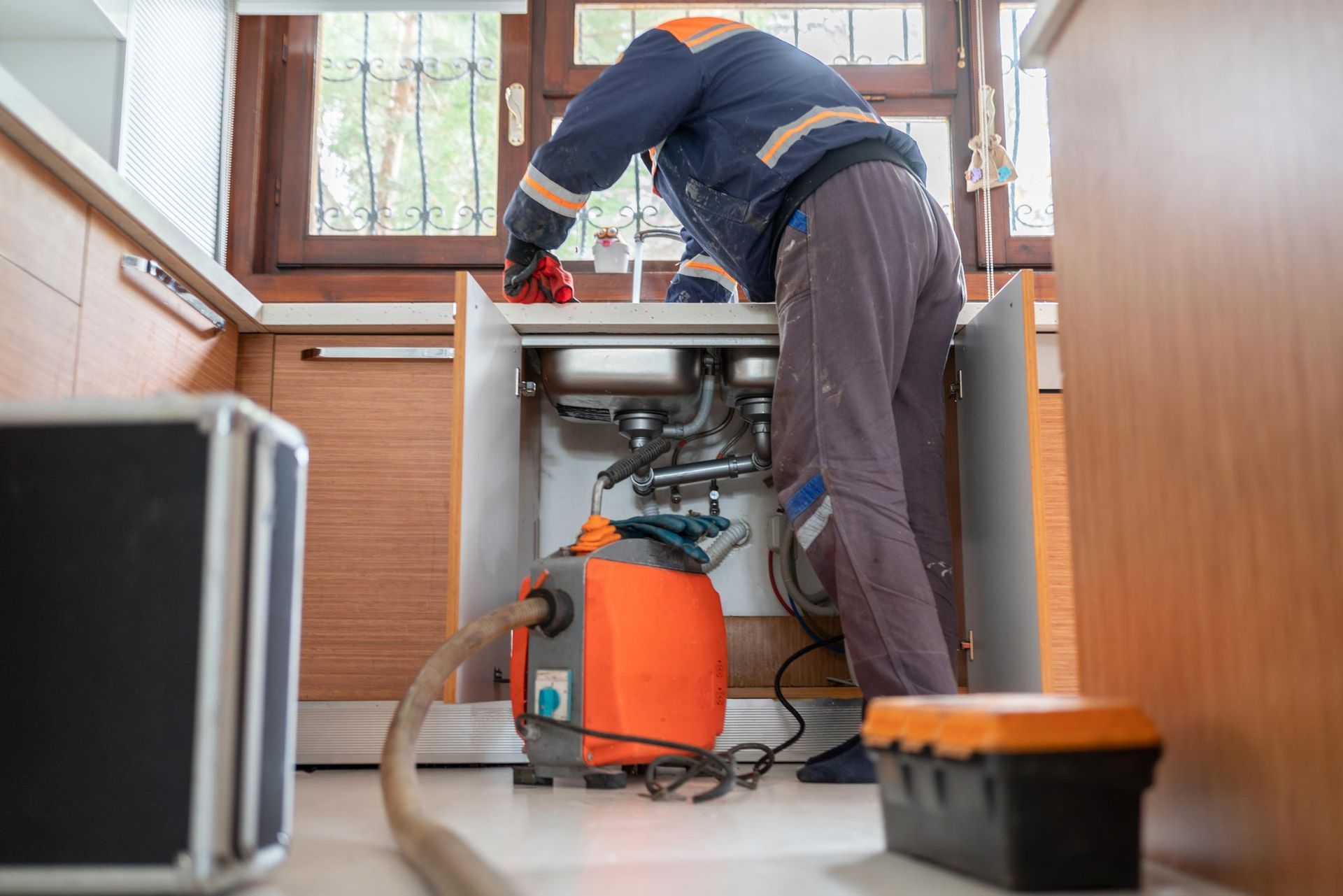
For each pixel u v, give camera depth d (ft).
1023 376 5.67
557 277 6.47
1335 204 1.99
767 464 7.09
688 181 6.13
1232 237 2.33
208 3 8.36
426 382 6.54
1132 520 2.80
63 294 4.66
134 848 2.20
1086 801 2.32
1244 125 2.29
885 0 9.34
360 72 9.27
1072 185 3.19
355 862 2.97
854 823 3.66
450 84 9.27
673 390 6.64
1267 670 2.18
